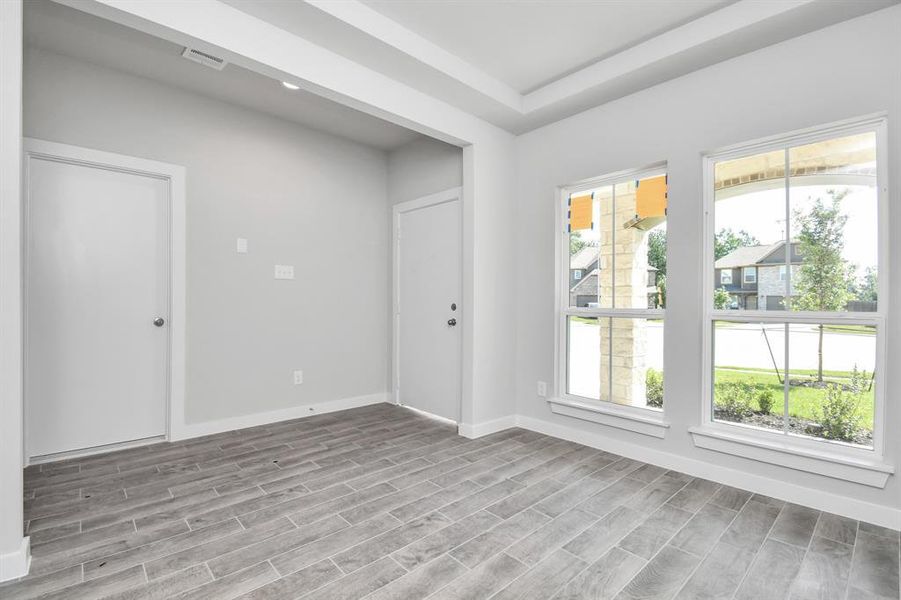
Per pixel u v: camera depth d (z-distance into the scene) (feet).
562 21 7.95
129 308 10.13
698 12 7.64
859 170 7.20
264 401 12.12
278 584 5.35
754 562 5.86
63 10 7.62
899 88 6.68
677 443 9.00
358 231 14.21
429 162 13.33
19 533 5.45
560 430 11.09
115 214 9.96
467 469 9.01
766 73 7.88
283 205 12.46
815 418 7.61
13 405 5.35
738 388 8.48
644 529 6.68
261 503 7.46
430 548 6.15
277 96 11.05
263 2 6.83
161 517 6.95
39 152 8.91
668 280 9.16
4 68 5.21
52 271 9.24
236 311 11.57
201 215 10.98
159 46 8.82
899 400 6.70
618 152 9.96
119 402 10.02
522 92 10.72
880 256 6.97
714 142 8.48
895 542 6.31
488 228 11.44
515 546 6.21
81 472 8.70
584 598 5.16
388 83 9.12
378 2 7.48
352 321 14.07
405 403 14.21
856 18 7.00
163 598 5.09
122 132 9.86
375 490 8.00
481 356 11.25
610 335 10.37
